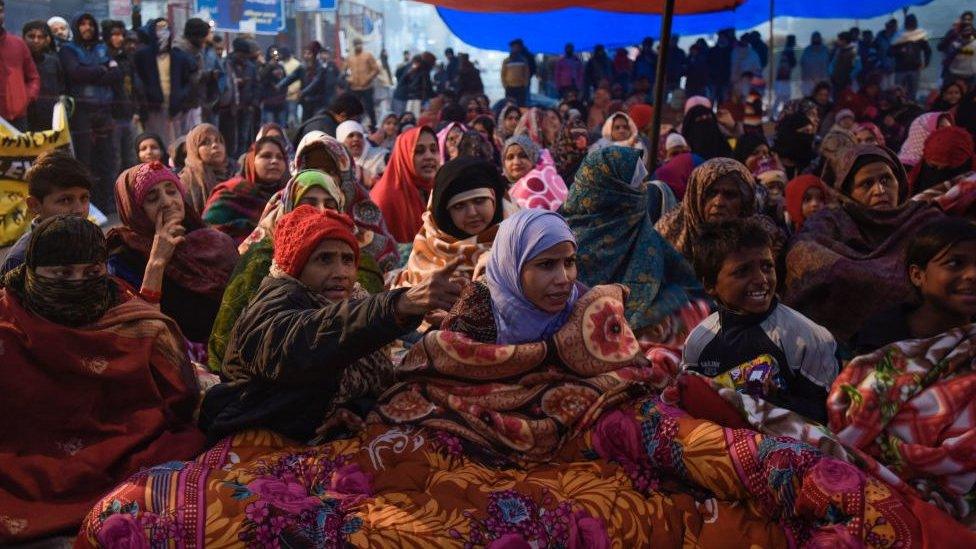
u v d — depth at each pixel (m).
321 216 2.84
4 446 2.87
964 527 2.37
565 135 7.43
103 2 12.14
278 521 2.46
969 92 9.29
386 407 2.86
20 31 10.78
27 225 6.97
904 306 2.98
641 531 2.55
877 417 2.66
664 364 3.17
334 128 7.91
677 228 4.39
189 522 2.46
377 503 2.55
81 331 2.90
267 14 17.34
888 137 14.65
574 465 2.72
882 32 19.42
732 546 2.52
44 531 2.75
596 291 2.87
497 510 2.52
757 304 2.97
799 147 8.16
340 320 2.56
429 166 5.83
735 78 18.91
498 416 2.73
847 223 4.34
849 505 2.35
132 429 2.97
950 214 4.39
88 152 9.34
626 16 14.93
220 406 2.91
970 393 2.61
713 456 2.57
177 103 10.93
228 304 3.50
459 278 3.76
